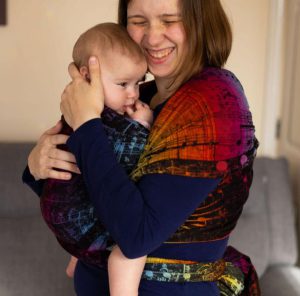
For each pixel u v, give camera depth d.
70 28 2.26
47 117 2.34
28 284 1.90
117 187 0.95
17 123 2.33
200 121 0.97
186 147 0.97
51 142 1.09
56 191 1.08
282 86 2.49
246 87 2.45
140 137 1.05
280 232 2.17
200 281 1.08
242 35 2.39
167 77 1.16
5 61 2.26
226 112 0.99
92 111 1.01
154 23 1.07
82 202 1.07
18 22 2.22
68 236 1.10
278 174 2.24
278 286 1.97
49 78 2.30
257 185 2.18
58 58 2.28
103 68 1.08
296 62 2.35
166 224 0.95
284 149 2.51
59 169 1.09
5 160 2.04
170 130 0.98
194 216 1.02
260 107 2.49
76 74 1.08
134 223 0.94
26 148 2.07
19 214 2.04
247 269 1.27
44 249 1.94
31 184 1.26
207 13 1.06
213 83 1.01
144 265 1.06
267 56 2.42
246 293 1.24
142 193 0.97
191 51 1.06
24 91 2.30
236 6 2.36
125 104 1.13
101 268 1.13
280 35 2.41
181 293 1.06
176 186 0.97
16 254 1.92
